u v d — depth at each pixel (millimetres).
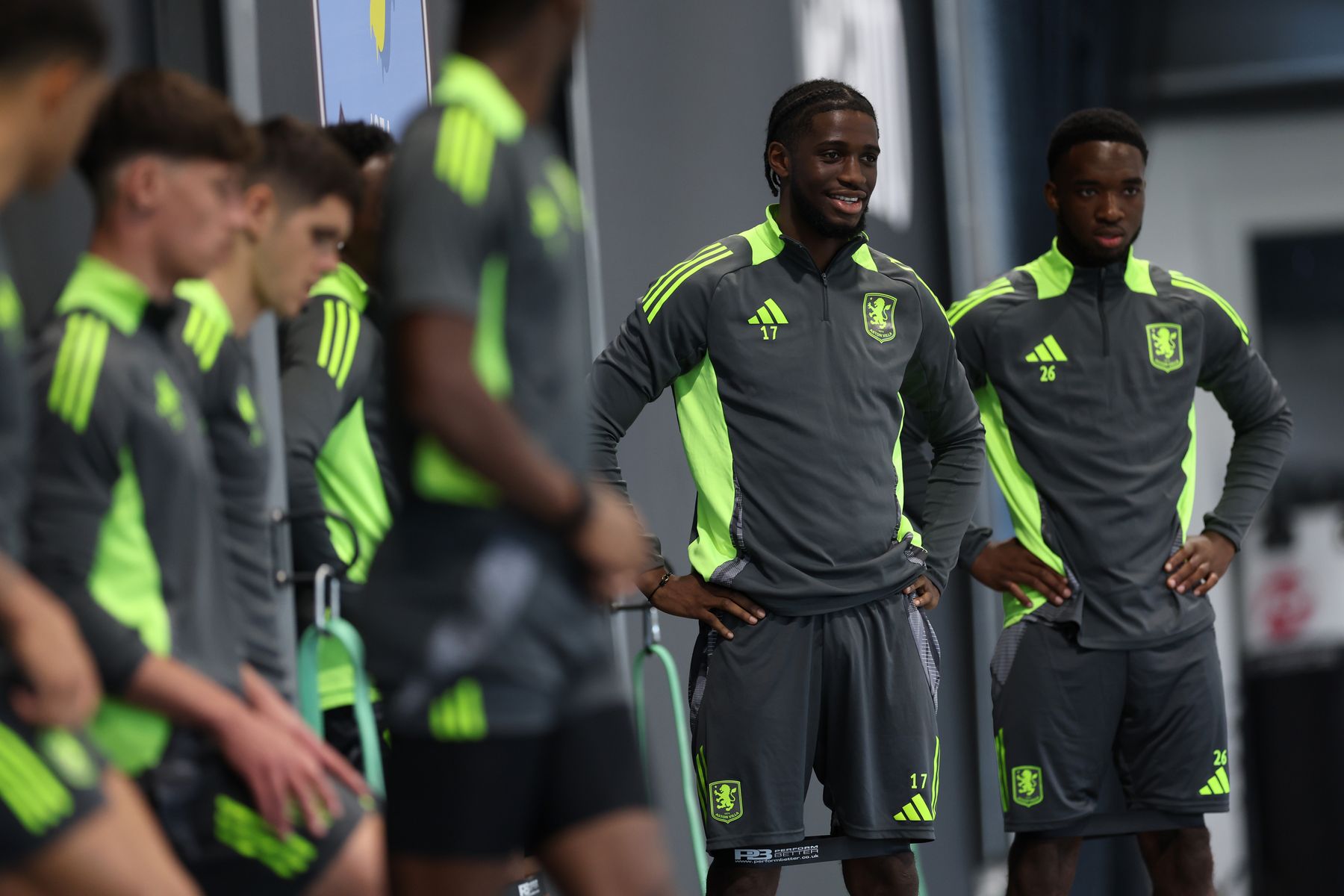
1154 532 11758
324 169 7238
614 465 10297
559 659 5453
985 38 23062
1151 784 11875
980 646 21516
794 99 10273
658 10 14547
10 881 4840
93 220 7918
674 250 14719
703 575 10164
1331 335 28875
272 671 6871
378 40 10633
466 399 5027
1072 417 11805
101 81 5031
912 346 10531
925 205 22047
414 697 5355
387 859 5551
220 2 8617
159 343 5949
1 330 4742
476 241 5191
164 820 6004
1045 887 11859
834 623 10086
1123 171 11703
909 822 10227
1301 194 29078
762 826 10008
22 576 4828
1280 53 29016
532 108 5566
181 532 5910
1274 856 25625
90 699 4914
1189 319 12094
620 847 5602
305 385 8352
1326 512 27984
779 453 10031
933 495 11109
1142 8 28922
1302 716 26453
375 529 8734
